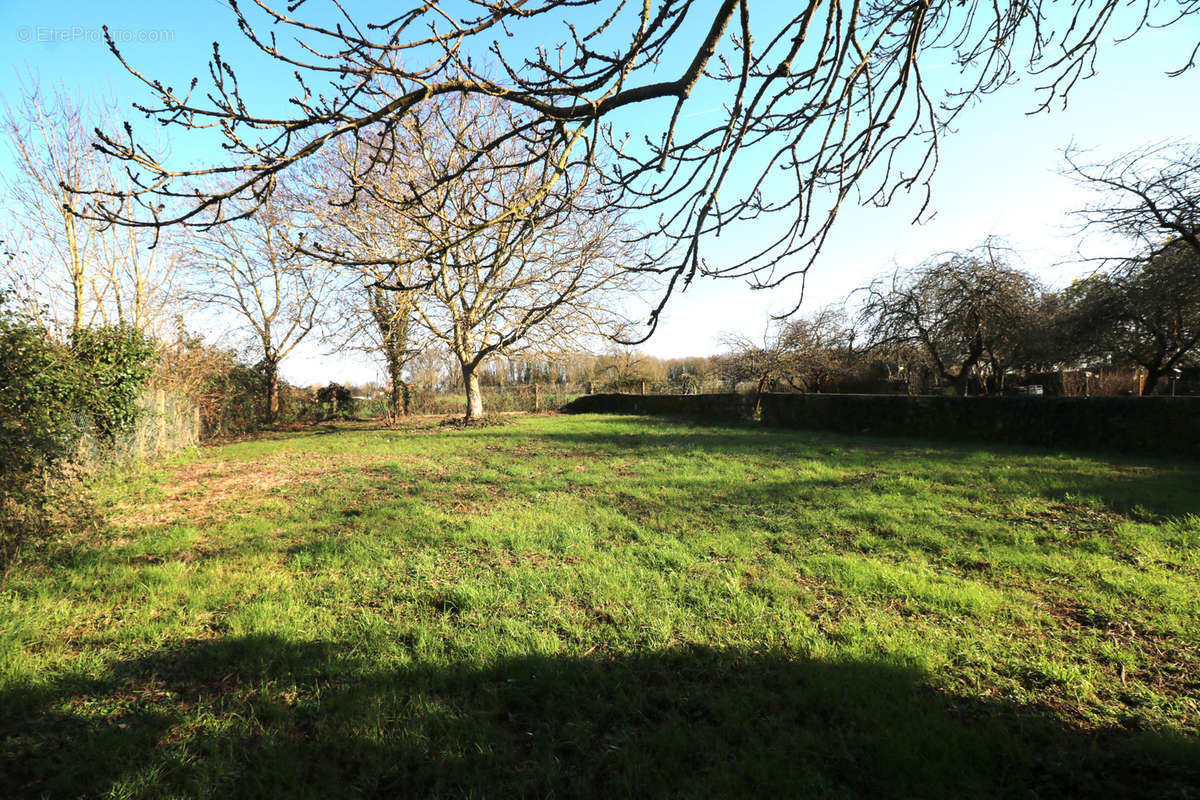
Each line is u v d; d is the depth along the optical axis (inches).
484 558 196.5
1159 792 85.2
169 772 96.4
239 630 142.8
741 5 62.7
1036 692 112.8
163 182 72.4
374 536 225.3
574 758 98.6
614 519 242.8
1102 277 490.3
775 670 121.1
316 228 497.7
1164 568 172.9
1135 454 385.1
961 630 138.0
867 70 88.9
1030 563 178.9
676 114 75.1
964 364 629.6
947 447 453.4
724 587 164.4
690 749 98.7
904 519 230.5
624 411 991.0
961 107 116.5
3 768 97.0
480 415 804.0
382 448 549.3
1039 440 444.8
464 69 76.5
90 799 90.8
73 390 294.5
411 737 102.3
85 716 111.4
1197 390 583.8
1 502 180.2
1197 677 116.8
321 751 100.8
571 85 82.4
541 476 359.3
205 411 688.4
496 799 89.6
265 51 68.8
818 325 807.7
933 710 106.3
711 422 752.3
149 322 613.9
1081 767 91.8
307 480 372.2
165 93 69.7
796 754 96.5
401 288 92.0
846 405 606.9
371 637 139.2
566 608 153.9
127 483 364.5
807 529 222.5
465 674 121.2
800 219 82.1
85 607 160.7
